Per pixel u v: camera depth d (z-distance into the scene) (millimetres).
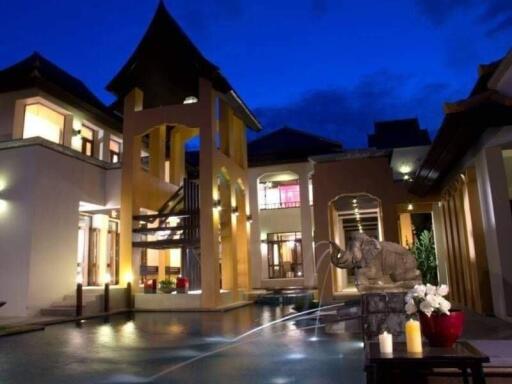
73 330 10211
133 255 16094
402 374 4707
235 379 5258
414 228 20469
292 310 14359
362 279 6691
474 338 6699
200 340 8445
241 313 13977
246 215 19797
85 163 15797
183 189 16438
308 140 25609
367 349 4289
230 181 18125
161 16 16828
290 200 25031
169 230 16016
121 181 16594
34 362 6539
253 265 23797
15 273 13070
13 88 16219
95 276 17359
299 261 23844
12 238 13328
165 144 20656
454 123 7969
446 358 3787
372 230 24469
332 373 5418
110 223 18625
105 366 6184
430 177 11656
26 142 13664
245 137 20859
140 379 5398
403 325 6285
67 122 17500
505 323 8273
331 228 14617
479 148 8938
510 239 8375
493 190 8508
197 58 16422
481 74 10492
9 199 13594
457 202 11477
